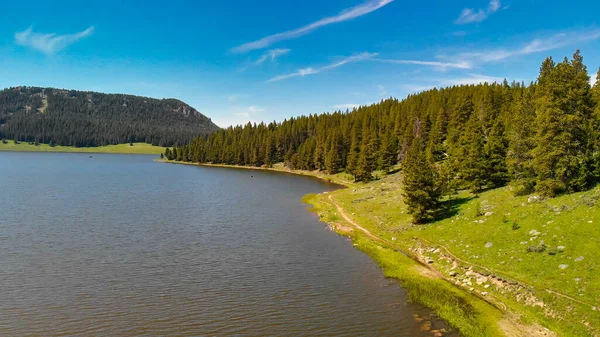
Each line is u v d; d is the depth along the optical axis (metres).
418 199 57.78
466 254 43.81
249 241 55.00
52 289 36.19
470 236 47.84
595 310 28.53
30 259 44.50
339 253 49.81
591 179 48.53
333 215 73.25
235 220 69.38
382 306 33.94
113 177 144.88
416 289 37.16
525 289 33.88
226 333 28.89
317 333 29.14
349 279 40.44
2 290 35.69
